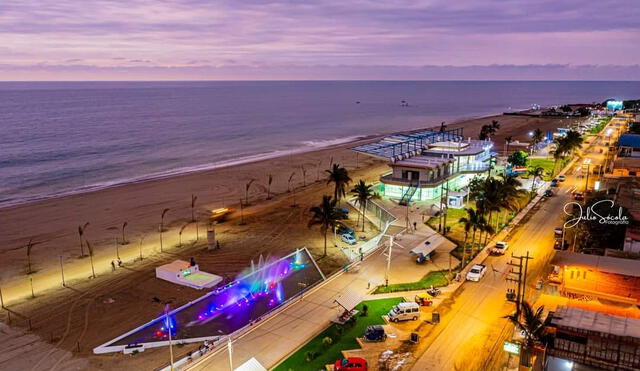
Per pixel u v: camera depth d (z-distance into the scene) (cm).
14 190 13312
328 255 8362
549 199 10906
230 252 8606
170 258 8331
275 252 8581
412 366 4559
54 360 5162
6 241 9175
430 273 6919
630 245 6506
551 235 8450
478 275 6525
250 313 6219
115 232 9744
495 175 13362
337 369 4450
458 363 4597
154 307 6456
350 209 11269
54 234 9594
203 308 6359
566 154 16475
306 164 17512
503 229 8806
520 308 5284
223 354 4938
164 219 10650
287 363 4700
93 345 5472
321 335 5250
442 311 5694
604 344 3212
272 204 11900
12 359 5194
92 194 12912
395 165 11350
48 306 6512
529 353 3944
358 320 5525
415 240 8344
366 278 6788
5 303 6612
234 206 11744
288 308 5919
